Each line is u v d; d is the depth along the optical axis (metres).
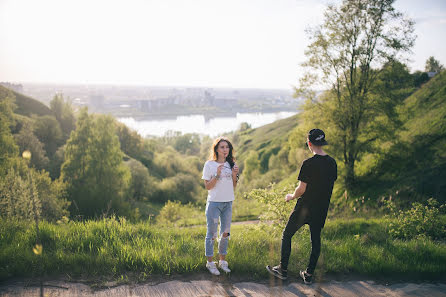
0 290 2.72
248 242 4.46
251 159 47.91
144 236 4.48
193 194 47.69
